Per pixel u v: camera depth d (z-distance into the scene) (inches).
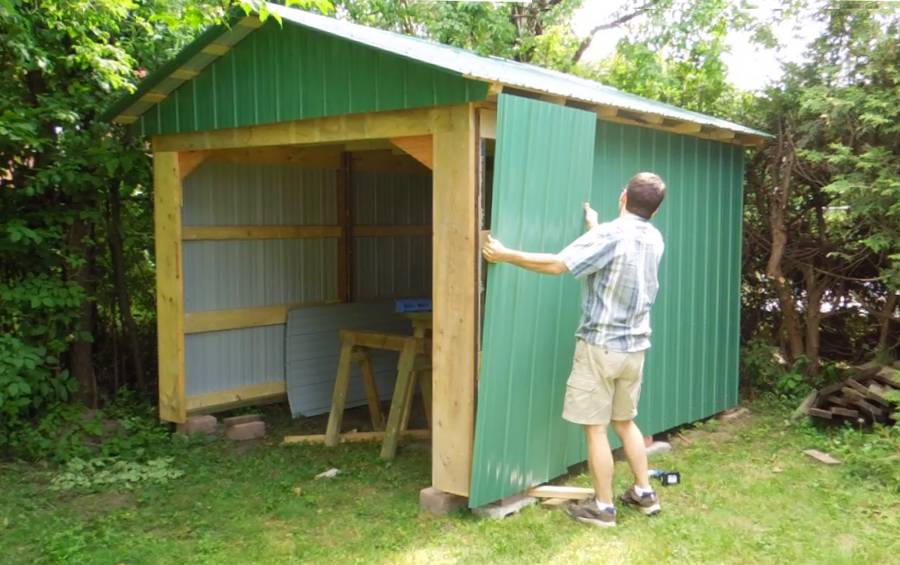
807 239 300.5
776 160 290.2
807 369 291.7
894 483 187.2
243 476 199.9
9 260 232.4
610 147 197.5
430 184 323.0
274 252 265.6
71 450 211.2
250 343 259.4
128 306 267.9
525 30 559.2
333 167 281.6
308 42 190.1
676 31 461.4
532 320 170.4
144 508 177.9
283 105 198.1
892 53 262.2
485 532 158.7
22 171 233.8
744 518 169.0
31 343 228.2
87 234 254.4
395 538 157.3
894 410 229.0
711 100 340.2
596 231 157.2
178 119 224.2
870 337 302.5
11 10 202.2
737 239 265.9
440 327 167.8
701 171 240.7
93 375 255.3
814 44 288.0
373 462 209.9
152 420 241.9
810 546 154.4
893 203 251.3
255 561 148.1
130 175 251.4
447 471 168.7
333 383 275.4
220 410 250.2
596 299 159.2
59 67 240.2
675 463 207.9
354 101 181.2
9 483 192.5
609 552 150.3
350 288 288.8
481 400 158.9
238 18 194.7
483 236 165.3
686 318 235.3
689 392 238.1
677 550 151.7
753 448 223.6
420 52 172.6
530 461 174.9
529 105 159.2
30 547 155.6
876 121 245.8
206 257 245.8
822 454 213.6
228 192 250.5
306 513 172.4
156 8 235.0
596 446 161.5
